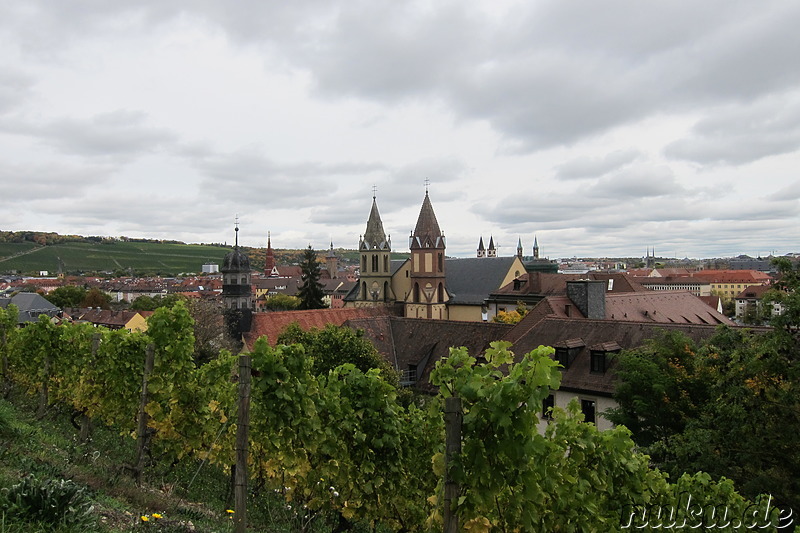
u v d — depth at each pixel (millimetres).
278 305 157625
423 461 17391
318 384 16609
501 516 11695
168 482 16375
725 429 20469
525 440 10039
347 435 16062
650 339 30047
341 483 15820
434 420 11906
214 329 57094
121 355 20016
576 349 36219
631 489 13453
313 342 40000
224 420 17469
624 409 27312
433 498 12195
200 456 17781
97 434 20750
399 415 17609
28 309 119625
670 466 22078
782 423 19203
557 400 35125
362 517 16062
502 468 10414
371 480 16016
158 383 17922
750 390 19953
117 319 112625
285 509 15578
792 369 18672
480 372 10562
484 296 94812
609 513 13234
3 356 27453
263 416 15164
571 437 12984
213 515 13555
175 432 17844
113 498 11844
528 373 9914
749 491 18734
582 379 34344
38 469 11695
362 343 40125
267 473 15969
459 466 9977
